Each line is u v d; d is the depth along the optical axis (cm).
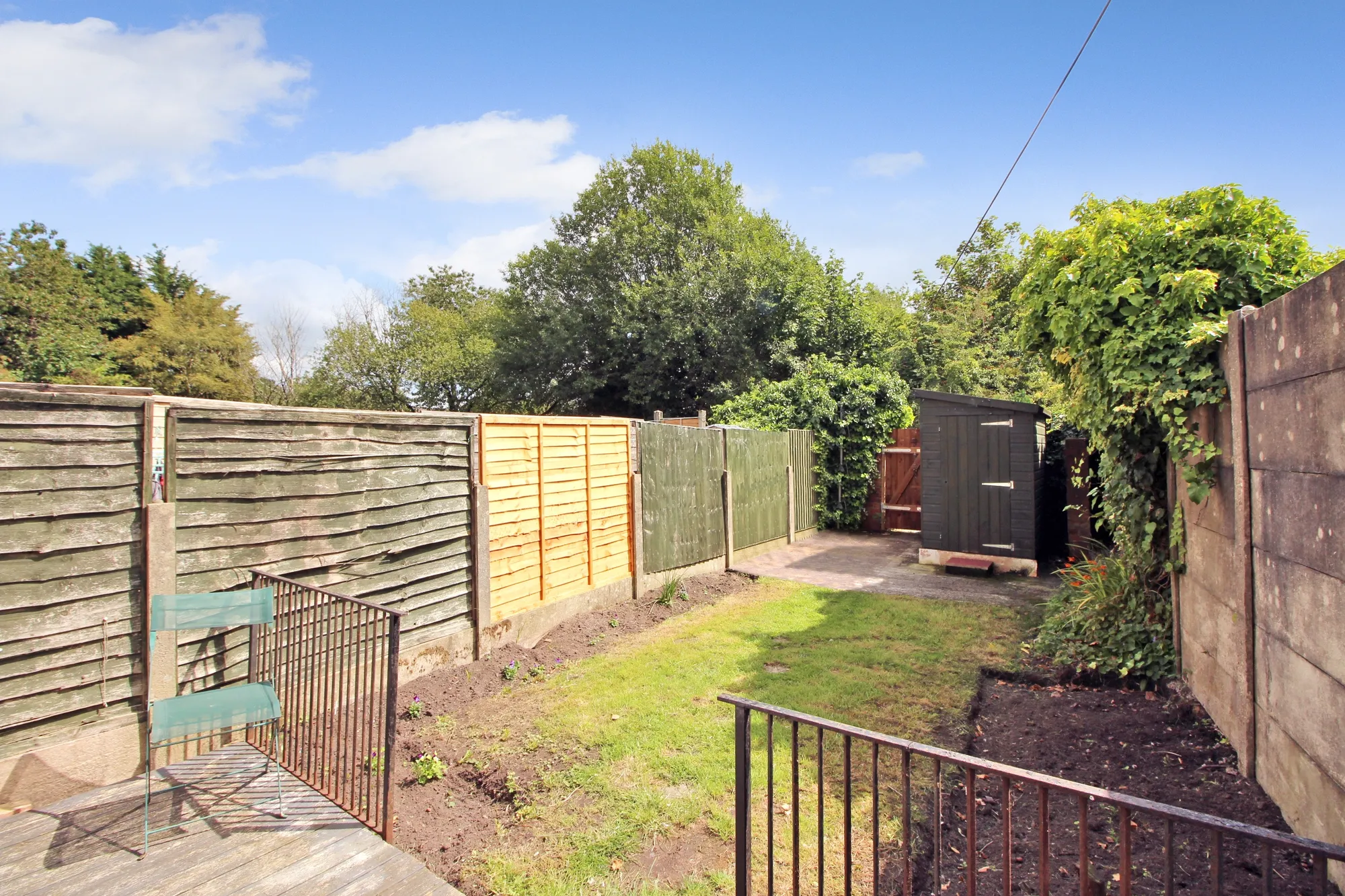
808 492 1168
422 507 471
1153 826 278
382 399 2617
